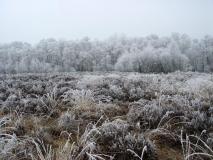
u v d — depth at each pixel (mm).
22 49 91438
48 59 84812
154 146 3336
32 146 3359
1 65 77375
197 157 3127
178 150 3486
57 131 4074
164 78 10289
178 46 86625
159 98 5512
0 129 3797
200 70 79250
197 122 4051
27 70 76062
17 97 6137
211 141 3387
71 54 83750
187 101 5262
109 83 7859
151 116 4309
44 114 5117
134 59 71562
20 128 4117
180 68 71500
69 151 3107
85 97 5633
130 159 3127
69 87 7406
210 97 5676
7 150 3070
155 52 74438
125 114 5035
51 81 9047
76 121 4398
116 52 87562
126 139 3426
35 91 6984
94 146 3215
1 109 5312
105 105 5305
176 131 3852
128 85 7664
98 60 86500
